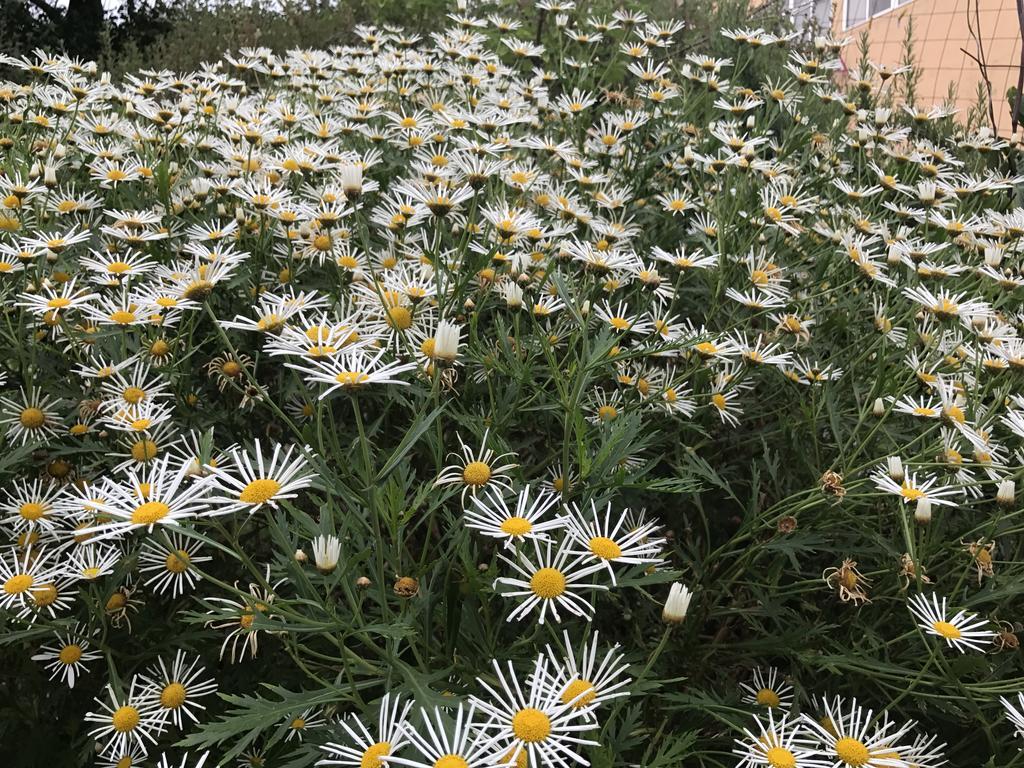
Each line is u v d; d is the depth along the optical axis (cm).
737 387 73
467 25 140
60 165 93
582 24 168
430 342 60
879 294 89
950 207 106
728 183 96
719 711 54
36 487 60
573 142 114
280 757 48
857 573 61
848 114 122
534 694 38
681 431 74
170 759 55
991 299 89
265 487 43
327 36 213
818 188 111
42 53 111
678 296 88
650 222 103
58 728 58
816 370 75
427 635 49
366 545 53
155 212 84
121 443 59
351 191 62
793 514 64
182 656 56
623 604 62
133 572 57
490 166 77
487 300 74
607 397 73
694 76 120
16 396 64
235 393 72
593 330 74
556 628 54
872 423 74
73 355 69
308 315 68
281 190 79
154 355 64
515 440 72
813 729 51
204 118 109
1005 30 216
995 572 65
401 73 125
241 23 213
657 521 72
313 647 57
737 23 160
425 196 70
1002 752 57
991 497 69
